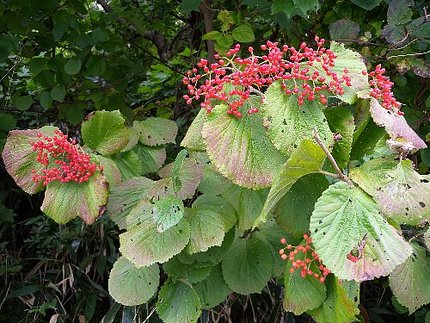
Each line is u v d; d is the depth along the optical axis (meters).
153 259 0.54
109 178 0.62
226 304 0.93
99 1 1.17
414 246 0.58
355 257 0.43
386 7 0.86
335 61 0.53
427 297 0.57
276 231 0.64
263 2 0.82
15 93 1.13
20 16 0.96
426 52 0.74
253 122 0.50
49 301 1.09
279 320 0.93
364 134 0.54
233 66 0.53
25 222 1.25
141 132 0.71
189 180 0.59
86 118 0.63
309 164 0.47
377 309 1.04
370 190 0.46
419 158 0.89
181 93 1.17
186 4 0.87
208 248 0.59
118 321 1.03
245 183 0.49
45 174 0.59
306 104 0.49
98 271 1.09
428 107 0.83
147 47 1.39
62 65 0.99
